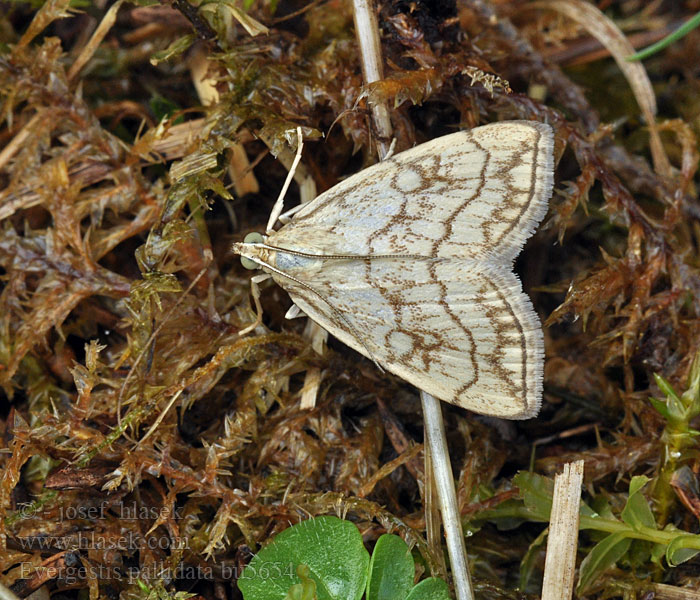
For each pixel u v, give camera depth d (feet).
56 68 0.42
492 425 0.42
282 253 0.40
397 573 0.39
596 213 0.44
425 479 0.41
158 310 0.41
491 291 0.40
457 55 0.41
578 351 0.43
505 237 0.40
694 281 0.42
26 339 0.41
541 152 0.40
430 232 0.40
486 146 0.40
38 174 0.41
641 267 0.42
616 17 0.47
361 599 0.39
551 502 0.40
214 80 0.42
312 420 0.41
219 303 0.42
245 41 0.41
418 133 0.42
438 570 0.40
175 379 0.41
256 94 0.41
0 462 0.41
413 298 0.40
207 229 0.43
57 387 0.42
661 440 0.41
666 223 0.42
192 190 0.40
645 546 0.40
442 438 0.40
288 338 0.41
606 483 0.41
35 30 0.41
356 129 0.41
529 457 0.42
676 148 0.45
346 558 0.39
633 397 0.42
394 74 0.41
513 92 0.41
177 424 0.41
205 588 0.40
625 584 0.40
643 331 0.42
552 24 0.45
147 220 0.42
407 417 0.42
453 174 0.40
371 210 0.40
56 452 0.40
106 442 0.40
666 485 0.41
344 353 0.42
